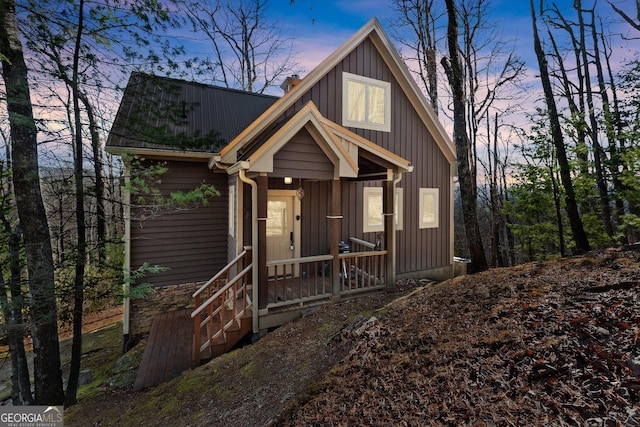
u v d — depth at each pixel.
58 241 5.05
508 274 4.66
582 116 10.18
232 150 6.23
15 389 4.73
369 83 8.54
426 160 9.45
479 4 12.83
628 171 8.75
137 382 4.66
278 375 3.84
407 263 9.06
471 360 2.64
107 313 10.38
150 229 7.00
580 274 3.82
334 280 6.20
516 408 1.98
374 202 8.54
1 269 4.46
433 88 13.67
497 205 14.88
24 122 3.73
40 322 4.19
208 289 6.96
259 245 5.48
